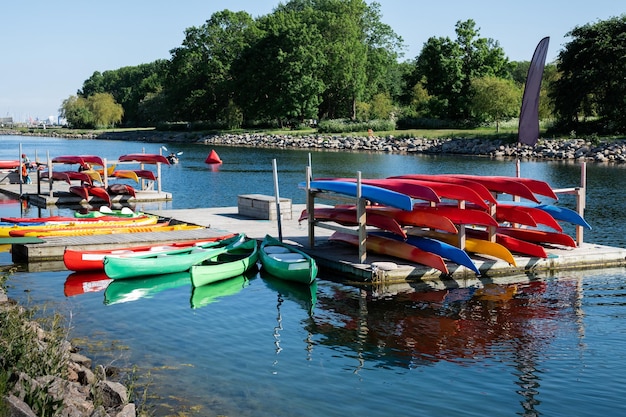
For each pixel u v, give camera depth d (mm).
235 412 8992
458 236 17203
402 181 18078
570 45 67125
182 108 113875
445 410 9234
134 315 13641
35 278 16594
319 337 12328
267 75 95250
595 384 10125
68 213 28484
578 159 56969
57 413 7258
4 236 20703
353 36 98812
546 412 9180
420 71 100250
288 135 89375
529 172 45875
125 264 16406
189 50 108688
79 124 155625
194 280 15758
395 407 9297
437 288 15688
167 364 10781
